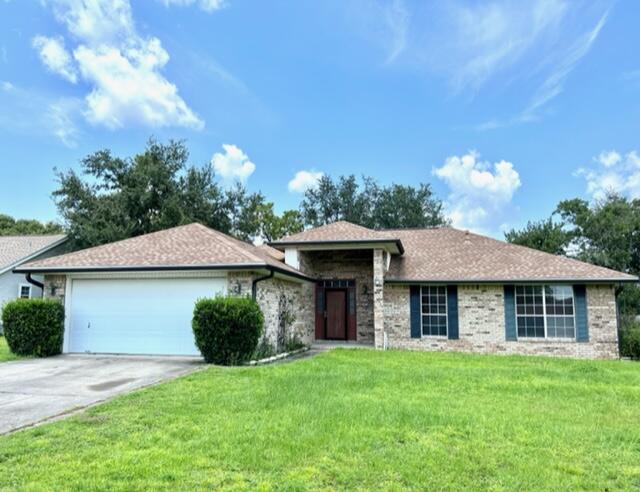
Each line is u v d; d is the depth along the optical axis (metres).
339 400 7.51
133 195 30.72
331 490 4.20
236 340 11.90
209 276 13.43
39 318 13.28
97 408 6.90
